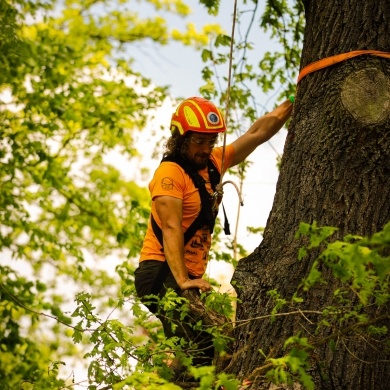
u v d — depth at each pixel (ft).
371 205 24.56
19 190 69.97
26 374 59.21
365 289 20.40
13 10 60.18
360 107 24.99
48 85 64.64
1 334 61.57
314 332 23.76
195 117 27.84
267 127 32.32
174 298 24.20
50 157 64.34
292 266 24.68
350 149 24.91
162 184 27.71
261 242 25.95
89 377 23.82
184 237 28.12
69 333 65.10
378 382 23.85
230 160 31.30
